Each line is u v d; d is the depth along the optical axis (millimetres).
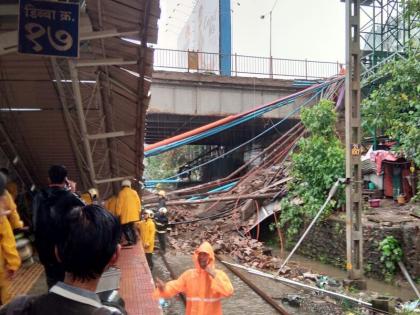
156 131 29891
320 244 15844
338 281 12273
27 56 7121
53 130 10648
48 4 5102
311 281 12234
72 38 5160
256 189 20984
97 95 8914
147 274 9031
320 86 23609
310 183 16750
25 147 11680
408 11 11391
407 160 15562
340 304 9859
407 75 11430
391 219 13484
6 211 4164
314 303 9906
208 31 29719
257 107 23328
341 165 15758
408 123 11383
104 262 1646
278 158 23047
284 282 11672
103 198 16375
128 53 7090
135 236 11984
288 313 9023
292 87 25000
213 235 18625
